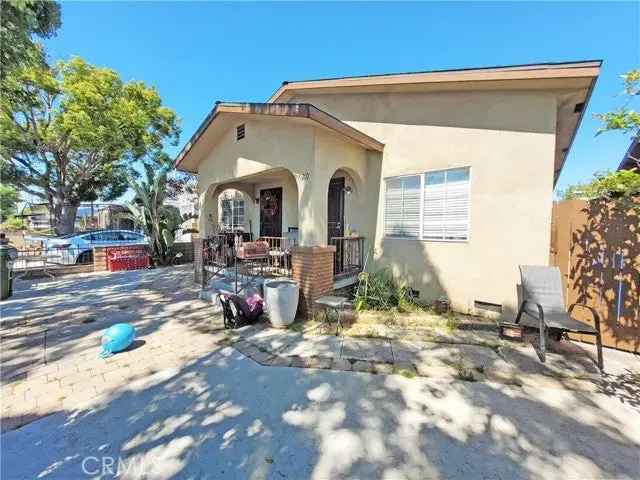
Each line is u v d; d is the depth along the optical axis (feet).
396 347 14.34
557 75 15.24
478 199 18.61
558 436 8.38
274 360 13.05
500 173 17.89
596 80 15.35
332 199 27.35
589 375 11.75
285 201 31.65
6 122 47.91
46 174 57.00
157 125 63.21
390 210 22.82
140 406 9.82
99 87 52.44
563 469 7.25
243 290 20.56
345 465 7.39
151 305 21.99
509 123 17.62
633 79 10.58
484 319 17.88
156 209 42.50
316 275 18.30
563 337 15.30
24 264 37.91
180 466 7.38
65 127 49.57
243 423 8.95
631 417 9.26
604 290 14.48
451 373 11.91
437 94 20.13
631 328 13.78
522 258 17.22
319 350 14.02
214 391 10.68
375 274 22.90
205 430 8.66
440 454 7.72
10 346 14.65
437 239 20.43
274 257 25.77
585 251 15.06
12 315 19.58
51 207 59.72
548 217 16.55
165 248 43.57
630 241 13.78
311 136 18.04
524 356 13.38
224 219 43.09
